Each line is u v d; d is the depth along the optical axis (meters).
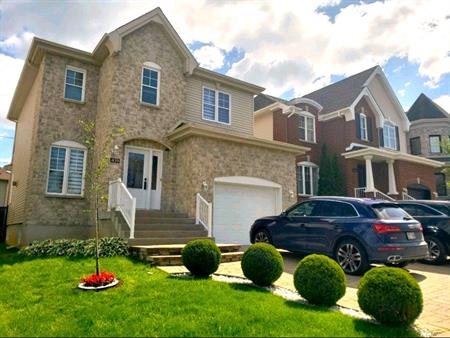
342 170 20.44
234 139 13.30
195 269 6.64
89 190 12.95
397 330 4.04
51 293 5.76
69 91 13.45
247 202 13.70
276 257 6.17
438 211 9.72
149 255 8.21
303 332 3.88
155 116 13.64
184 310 4.65
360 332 3.93
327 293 4.95
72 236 12.40
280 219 9.64
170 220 11.32
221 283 6.06
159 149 13.58
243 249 11.73
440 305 5.46
